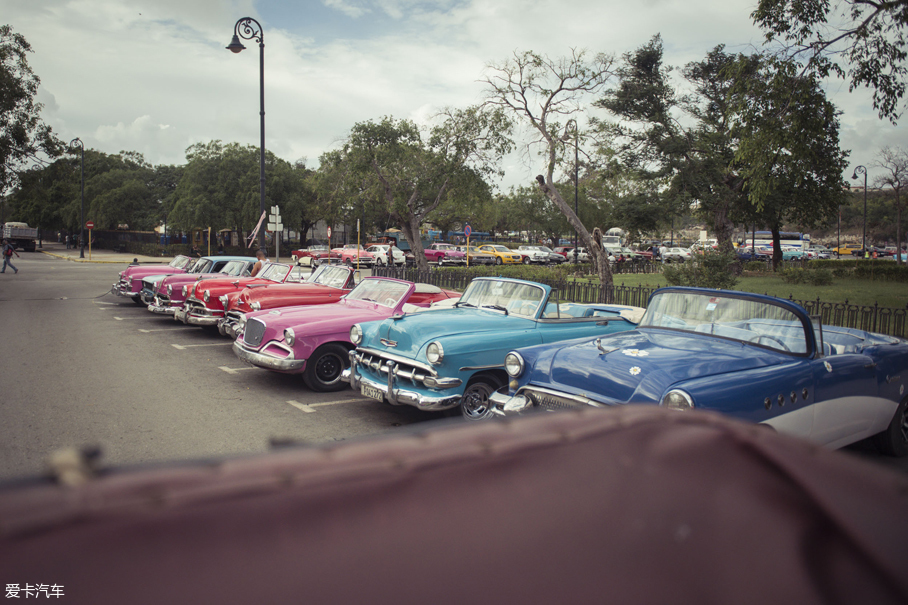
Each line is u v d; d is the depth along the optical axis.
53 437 5.38
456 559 0.68
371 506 0.66
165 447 5.25
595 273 29.69
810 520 0.89
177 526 0.54
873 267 26.78
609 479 0.84
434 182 26.89
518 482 0.78
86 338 10.78
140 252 49.53
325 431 5.91
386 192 27.62
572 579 0.73
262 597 0.56
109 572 0.49
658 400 3.48
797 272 23.86
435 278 20.77
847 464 0.98
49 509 0.49
